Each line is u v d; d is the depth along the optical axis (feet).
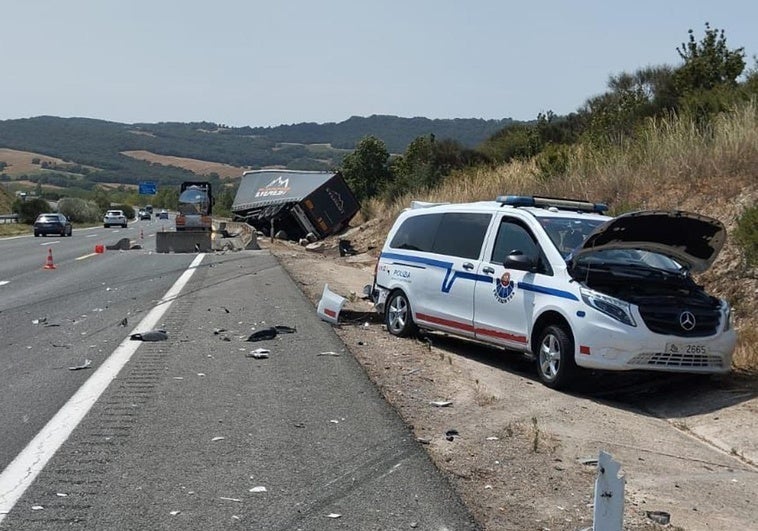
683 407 29.32
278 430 24.11
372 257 95.96
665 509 19.56
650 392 31.71
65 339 39.37
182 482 19.74
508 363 36.11
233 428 24.23
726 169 50.96
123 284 66.18
